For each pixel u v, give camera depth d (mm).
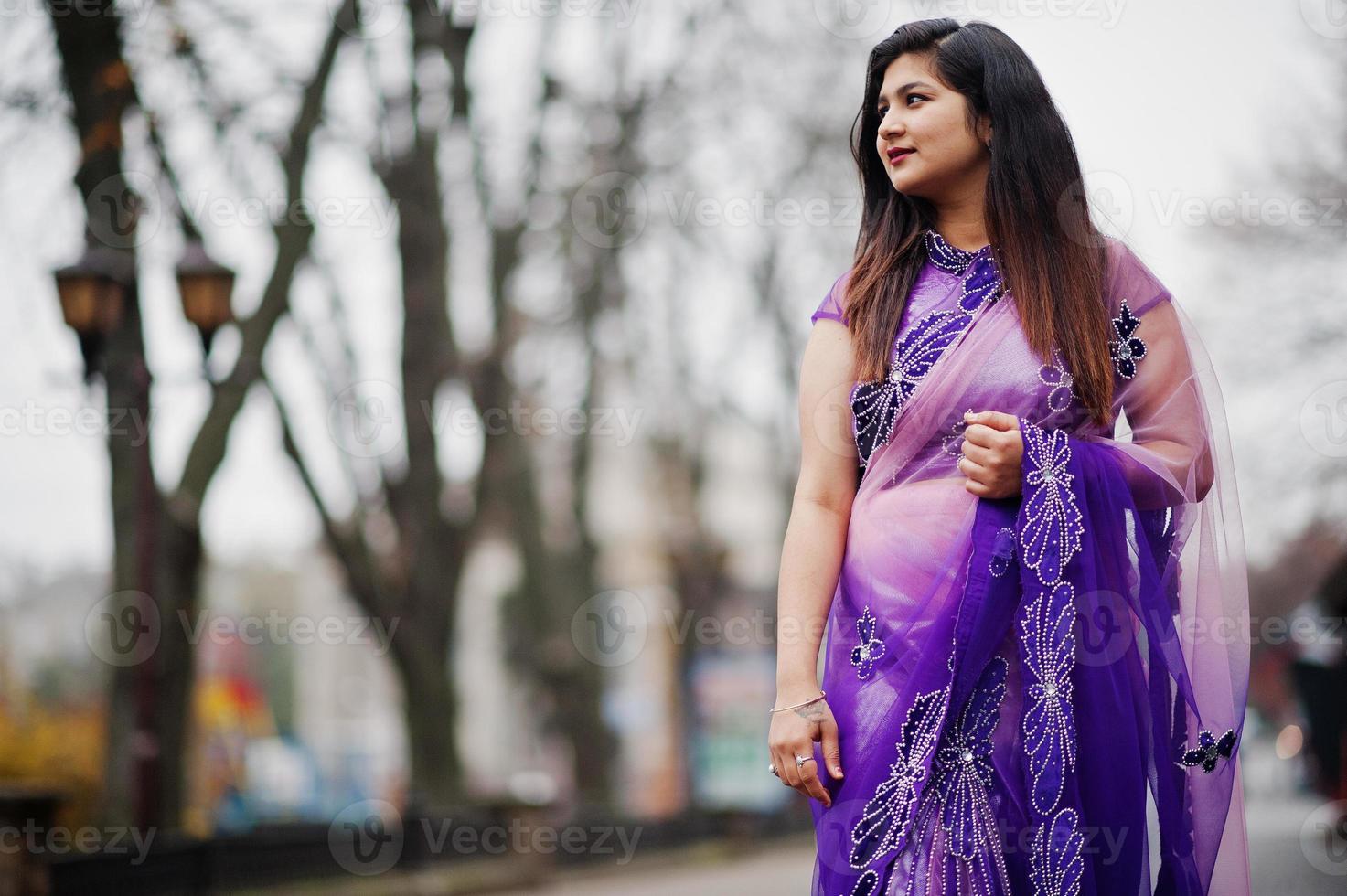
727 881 15453
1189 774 2508
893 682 2484
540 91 17781
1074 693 2408
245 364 13484
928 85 2623
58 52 11648
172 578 13000
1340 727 14781
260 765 34406
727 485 32812
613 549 34156
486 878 14609
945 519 2506
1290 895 8266
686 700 31328
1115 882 2379
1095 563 2432
